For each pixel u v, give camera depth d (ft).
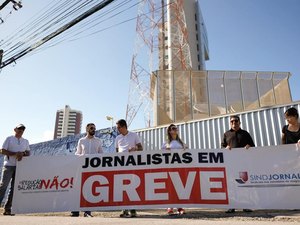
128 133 16.48
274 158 14.26
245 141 15.57
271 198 13.65
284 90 39.73
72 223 8.27
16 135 18.25
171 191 14.37
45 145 44.70
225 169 14.51
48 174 15.43
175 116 38.09
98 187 14.85
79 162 15.51
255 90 39.47
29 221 8.99
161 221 8.71
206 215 13.60
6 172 17.15
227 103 38.40
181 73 40.91
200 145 27.89
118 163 15.21
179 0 100.83
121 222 8.44
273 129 24.02
